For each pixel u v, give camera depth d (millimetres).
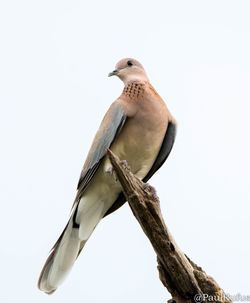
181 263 8148
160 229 8320
